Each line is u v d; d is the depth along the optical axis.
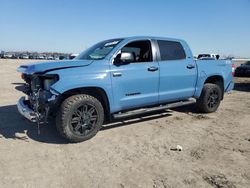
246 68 20.23
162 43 6.02
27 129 5.63
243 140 4.98
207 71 6.79
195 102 6.70
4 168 3.84
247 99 9.66
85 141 4.93
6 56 69.94
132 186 3.33
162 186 3.32
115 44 5.42
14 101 8.80
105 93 5.04
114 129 5.64
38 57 72.31
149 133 5.39
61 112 4.61
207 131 5.53
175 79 6.09
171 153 4.37
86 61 4.99
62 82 4.52
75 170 3.78
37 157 4.22
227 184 3.36
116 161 4.07
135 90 5.43
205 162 4.02
